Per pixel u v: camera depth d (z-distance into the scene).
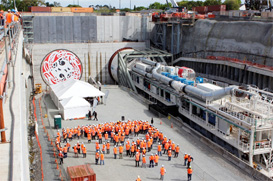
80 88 53.88
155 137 37.66
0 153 12.27
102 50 81.25
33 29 78.44
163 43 83.06
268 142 34.81
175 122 45.38
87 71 81.12
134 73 71.50
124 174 29.56
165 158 33.62
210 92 40.69
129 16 86.69
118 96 63.34
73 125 44.38
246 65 50.88
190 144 37.34
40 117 48.28
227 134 37.25
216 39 63.69
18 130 14.25
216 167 31.17
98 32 84.25
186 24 72.62
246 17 65.81
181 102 48.94
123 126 40.03
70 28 81.38
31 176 28.30
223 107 38.91
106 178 28.66
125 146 36.84
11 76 22.55
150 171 30.30
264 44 51.12
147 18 88.56
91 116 47.53
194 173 29.73
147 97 67.56
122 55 75.94
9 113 16.08
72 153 34.62
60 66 77.81
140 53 77.50
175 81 50.72
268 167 35.06
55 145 36.31
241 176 29.19
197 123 43.59
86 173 25.88
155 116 49.03
